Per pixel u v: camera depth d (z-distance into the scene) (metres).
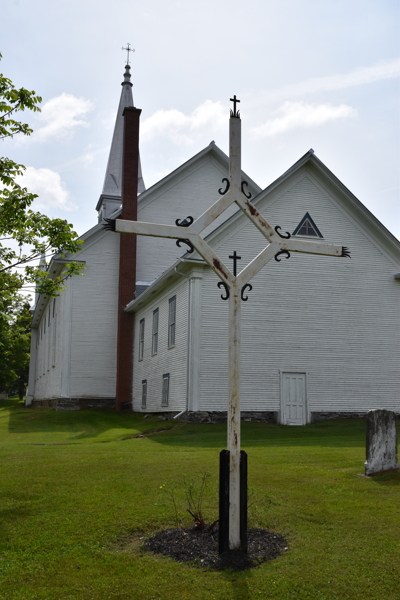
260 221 7.45
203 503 8.61
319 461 12.37
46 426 25.47
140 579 6.07
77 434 22.11
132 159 32.31
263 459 12.64
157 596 5.69
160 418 24.39
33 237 16.98
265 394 22.20
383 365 23.64
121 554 6.78
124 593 5.75
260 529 7.56
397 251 24.44
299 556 6.61
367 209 23.94
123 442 17.64
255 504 8.62
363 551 6.72
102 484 10.00
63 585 5.95
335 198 24.09
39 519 8.02
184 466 11.48
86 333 31.72
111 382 31.73
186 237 7.11
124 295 31.36
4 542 7.15
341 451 13.99
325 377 22.91
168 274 23.28
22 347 45.72
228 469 6.80
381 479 10.33
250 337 22.39
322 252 7.73
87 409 31.11
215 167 34.28
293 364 22.66
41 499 9.06
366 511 8.31
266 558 6.62
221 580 6.03
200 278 21.95
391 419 10.94
